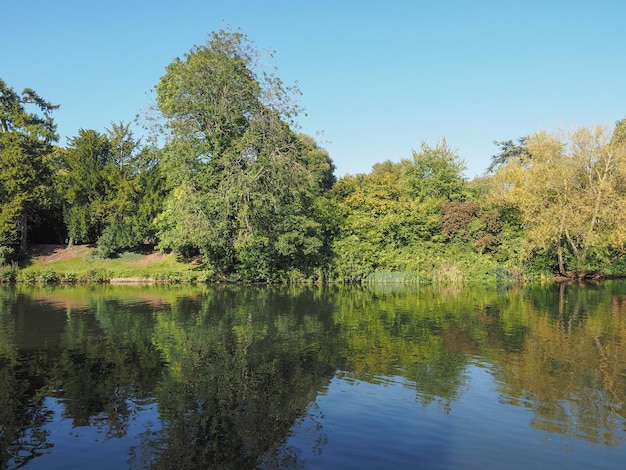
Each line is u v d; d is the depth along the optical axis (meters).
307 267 33.84
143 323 17.03
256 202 29.39
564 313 19.30
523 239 35.12
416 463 6.77
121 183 37.50
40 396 9.47
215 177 30.95
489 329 15.91
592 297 24.72
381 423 8.12
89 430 7.92
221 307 21.12
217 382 10.27
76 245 41.16
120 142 40.12
